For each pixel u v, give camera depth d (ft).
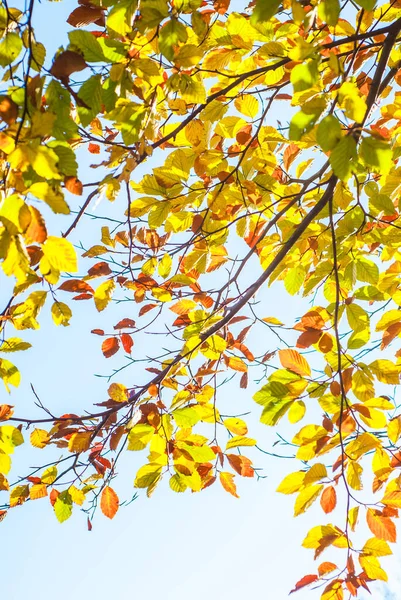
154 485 10.80
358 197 10.62
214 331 11.09
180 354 11.21
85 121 9.35
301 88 8.96
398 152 10.87
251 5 10.35
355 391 10.34
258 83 11.03
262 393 10.29
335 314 10.48
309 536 10.53
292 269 11.57
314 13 9.07
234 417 11.22
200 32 9.50
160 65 9.77
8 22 9.05
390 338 10.79
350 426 10.46
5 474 10.61
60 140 8.99
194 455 10.84
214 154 10.93
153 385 11.22
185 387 11.50
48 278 8.92
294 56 8.96
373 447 10.40
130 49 9.39
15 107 8.93
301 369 10.31
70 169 8.95
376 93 10.18
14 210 8.71
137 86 9.63
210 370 11.39
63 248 8.86
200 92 9.61
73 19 9.38
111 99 9.37
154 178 10.83
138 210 10.88
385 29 10.04
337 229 11.14
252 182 11.28
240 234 11.56
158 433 10.89
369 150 8.91
